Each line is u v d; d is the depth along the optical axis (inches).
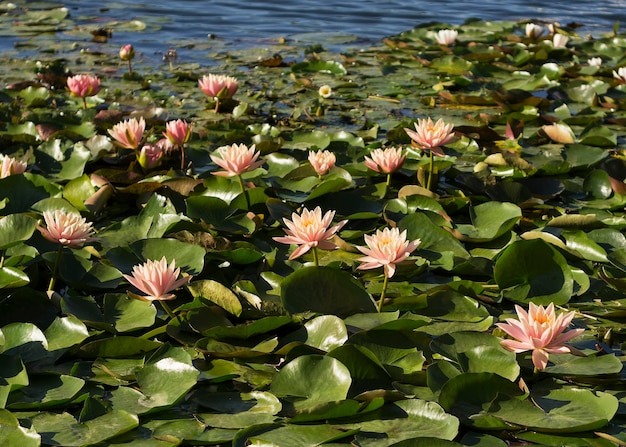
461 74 325.7
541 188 193.0
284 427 100.0
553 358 118.5
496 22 444.5
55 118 229.8
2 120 235.1
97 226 163.6
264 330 121.2
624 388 111.4
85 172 195.2
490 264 148.3
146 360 115.7
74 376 111.2
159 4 483.2
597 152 215.5
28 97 267.0
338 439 98.1
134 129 187.5
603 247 155.0
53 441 96.0
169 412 103.8
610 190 188.5
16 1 462.3
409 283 143.6
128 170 192.2
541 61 363.6
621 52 376.5
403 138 228.1
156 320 126.8
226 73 316.5
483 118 255.8
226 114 256.4
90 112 236.8
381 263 125.6
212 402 105.8
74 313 124.0
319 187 171.6
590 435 100.2
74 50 349.1
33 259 140.9
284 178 188.4
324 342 118.2
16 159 197.5
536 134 239.0
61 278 135.7
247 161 165.3
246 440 97.3
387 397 104.6
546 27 444.1
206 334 119.0
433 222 159.3
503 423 100.5
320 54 360.8
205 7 482.3
